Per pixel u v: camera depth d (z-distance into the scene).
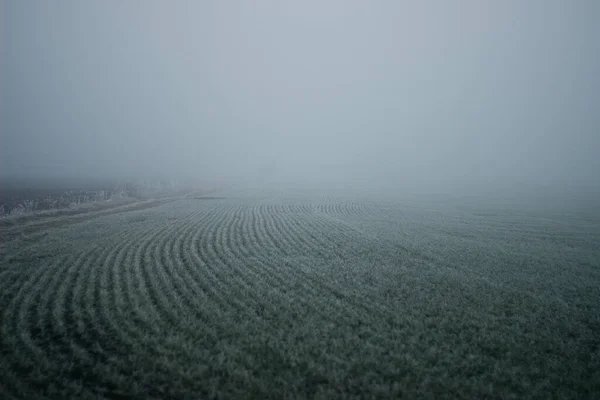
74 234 18.30
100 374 6.06
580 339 8.07
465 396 5.77
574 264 15.17
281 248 16.58
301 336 7.63
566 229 25.70
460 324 8.53
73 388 5.65
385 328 8.23
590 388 6.15
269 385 5.81
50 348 6.84
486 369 6.66
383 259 14.94
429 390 5.87
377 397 5.69
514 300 10.40
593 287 11.97
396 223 26.58
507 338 7.91
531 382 6.29
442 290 11.09
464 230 24.08
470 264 14.62
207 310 8.86
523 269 14.06
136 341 7.17
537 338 7.99
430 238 20.39
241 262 13.84
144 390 5.65
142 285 10.55
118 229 20.16
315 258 14.78
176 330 7.78
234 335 7.59
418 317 8.91
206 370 6.20
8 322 7.95
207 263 13.61
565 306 10.09
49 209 26.27
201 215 27.61
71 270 12.02
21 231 18.62
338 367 6.47
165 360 6.45
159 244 16.67
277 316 8.72
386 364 6.59
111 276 11.62
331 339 7.48
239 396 5.54
